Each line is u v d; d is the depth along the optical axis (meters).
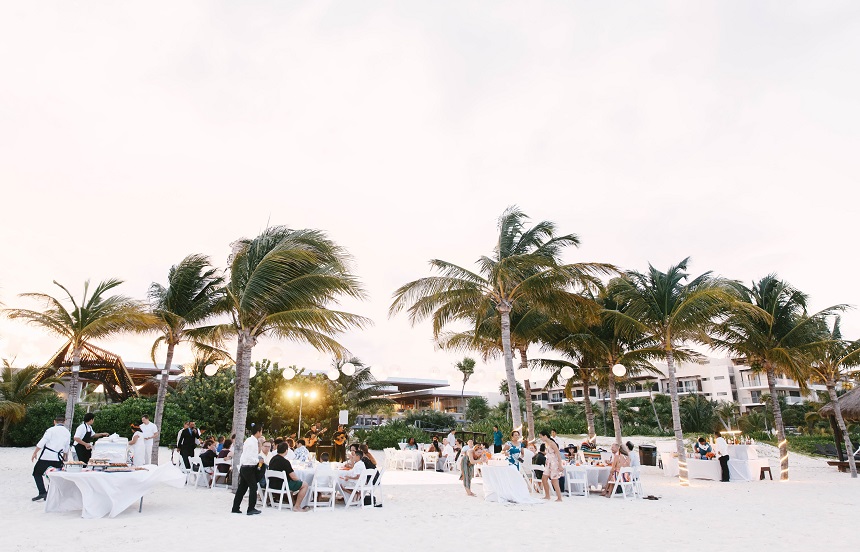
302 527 8.80
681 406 53.16
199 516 9.55
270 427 28.67
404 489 15.06
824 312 18.39
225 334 17.64
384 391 50.22
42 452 10.66
